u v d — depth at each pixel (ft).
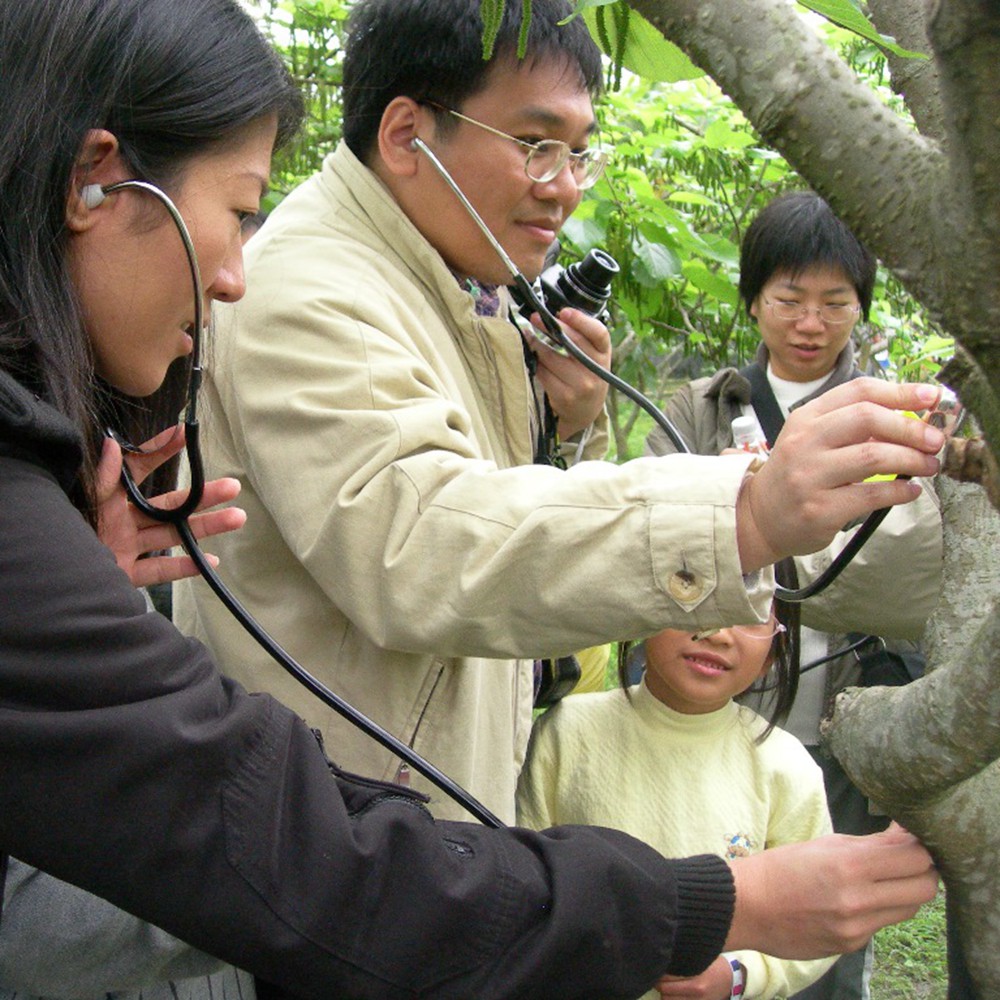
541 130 5.30
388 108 5.37
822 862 4.03
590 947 3.51
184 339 3.84
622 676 6.43
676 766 6.21
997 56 2.16
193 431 3.98
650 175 14.40
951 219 2.47
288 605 5.11
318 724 5.07
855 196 2.72
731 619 4.01
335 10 12.31
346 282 4.95
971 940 4.06
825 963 5.96
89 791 2.95
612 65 3.80
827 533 3.86
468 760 5.07
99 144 3.43
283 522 4.66
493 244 5.40
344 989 3.23
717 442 8.78
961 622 4.35
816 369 8.79
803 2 2.68
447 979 3.32
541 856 3.63
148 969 3.56
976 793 3.96
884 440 3.75
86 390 3.45
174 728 3.01
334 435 4.56
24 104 3.31
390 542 4.37
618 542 4.04
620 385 5.52
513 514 4.22
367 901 3.24
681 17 2.90
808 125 2.75
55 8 3.35
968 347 2.61
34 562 2.97
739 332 14.92
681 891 3.76
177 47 3.47
